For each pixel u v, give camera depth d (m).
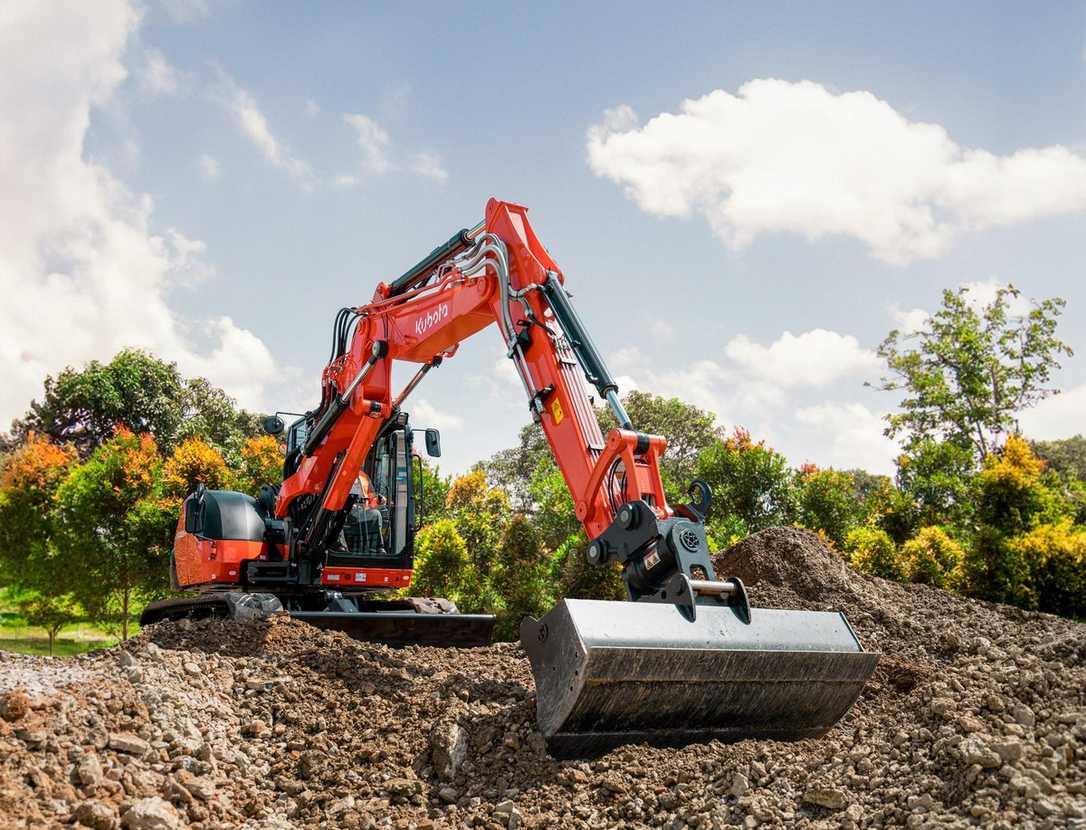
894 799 4.25
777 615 5.50
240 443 33.12
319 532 9.35
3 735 4.50
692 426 34.81
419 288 8.26
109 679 5.57
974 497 15.60
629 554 5.58
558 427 6.31
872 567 14.44
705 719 5.27
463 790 5.02
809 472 19.91
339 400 8.91
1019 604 12.98
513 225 7.04
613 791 4.77
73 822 4.16
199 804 4.70
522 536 15.27
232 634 7.38
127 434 18.00
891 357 31.62
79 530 16.73
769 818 4.36
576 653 4.81
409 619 8.80
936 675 6.48
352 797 5.01
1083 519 20.47
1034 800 3.81
